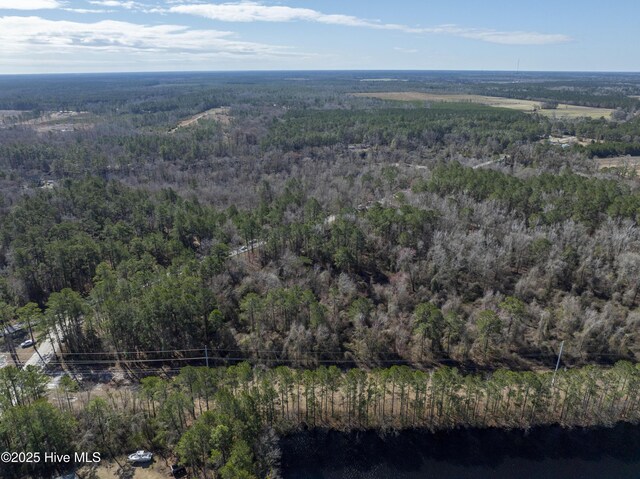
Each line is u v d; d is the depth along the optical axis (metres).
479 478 54.72
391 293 80.31
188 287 73.38
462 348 70.69
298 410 62.12
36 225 103.19
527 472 55.47
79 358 71.12
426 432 60.41
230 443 50.97
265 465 53.25
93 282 90.88
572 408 60.50
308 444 58.81
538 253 84.38
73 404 61.19
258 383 61.44
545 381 60.38
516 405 61.28
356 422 61.19
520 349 71.94
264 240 92.81
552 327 75.12
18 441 52.00
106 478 52.22
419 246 88.19
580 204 96.00
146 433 57.03
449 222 94.25
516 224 94.75
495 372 63.16
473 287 83.19
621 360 64.44
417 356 71.44
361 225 94.44
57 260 85.12
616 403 60.97
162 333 70.31
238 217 101.00
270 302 73.62
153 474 52.69
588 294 79.25
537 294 80.81
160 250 96.44
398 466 56.28
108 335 71.56
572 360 70.19
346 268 87.56
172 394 56.00
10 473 52.19
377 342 71.50
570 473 55.38
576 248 85.69
